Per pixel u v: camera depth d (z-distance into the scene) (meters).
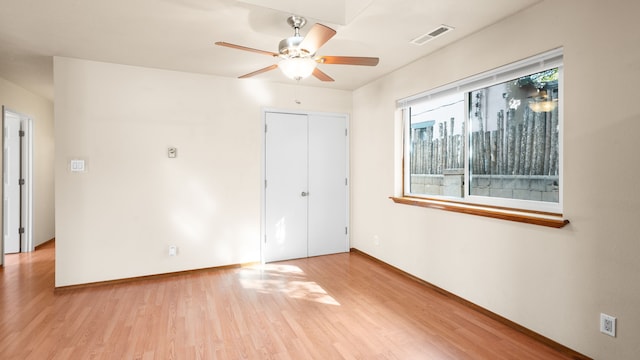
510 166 2.74
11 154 4.76
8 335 2.44
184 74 3.84
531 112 2.55
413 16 2.50
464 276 2.97
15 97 4.41
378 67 3.75
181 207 3.85
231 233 4.12
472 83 2.90
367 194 4.50
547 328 2.29
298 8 2.34
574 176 2.12
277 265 4.22
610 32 1.93
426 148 3.68
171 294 3.24
